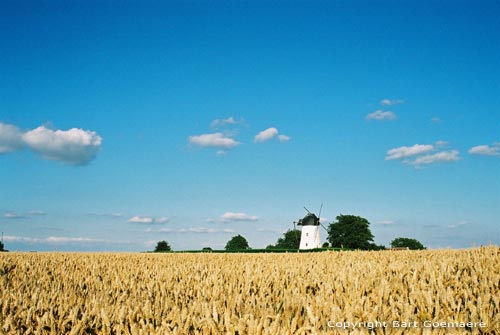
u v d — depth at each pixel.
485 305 7.63
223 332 6.63
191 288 12.28
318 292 9.95
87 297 10.97
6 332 7.45
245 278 12.73
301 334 6.38
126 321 7.68
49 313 8.12
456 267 14.36
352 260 21.12
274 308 8.55
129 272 17.69
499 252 17.95
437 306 7.55
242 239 126.50
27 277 16.50
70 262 23.09
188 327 6.96
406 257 22.39
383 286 9.09
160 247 120.62
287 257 25.70
